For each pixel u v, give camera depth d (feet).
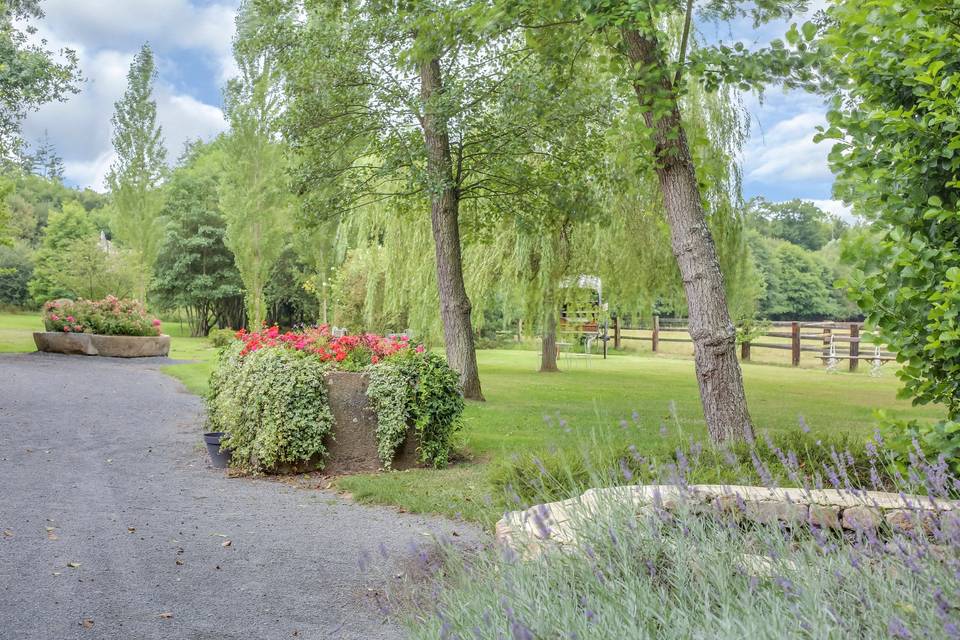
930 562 7.22
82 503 18.21
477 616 7.14
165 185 130.93
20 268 167.22
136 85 98.37
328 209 40.24
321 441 23.16
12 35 66.59
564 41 23.86
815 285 161.99
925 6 10.80
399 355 24.48
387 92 38.14
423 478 21.83
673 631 6.38
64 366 52.75
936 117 10.61
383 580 12.73
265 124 80.84
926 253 10.66
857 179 12.01
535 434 28.48
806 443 15.39
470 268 56.49
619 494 10.05
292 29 39.42
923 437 11.27
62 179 243.19
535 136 37.93
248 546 15.05
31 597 11.71
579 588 7.68
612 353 98.94
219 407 24.34
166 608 11.48
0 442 25.54
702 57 20.12
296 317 137.08
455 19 21.79
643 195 52.37
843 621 6.25
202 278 128.16
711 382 21.04
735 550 8.04
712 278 21.39
